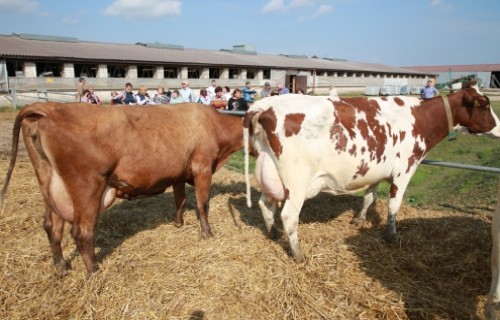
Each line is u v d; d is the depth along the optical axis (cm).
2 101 2036
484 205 570
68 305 309
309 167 362
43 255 377
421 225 464
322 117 356
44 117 306
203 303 307
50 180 326
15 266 357
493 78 6700
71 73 2527
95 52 2834
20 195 542
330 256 386
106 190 352
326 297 324
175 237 420
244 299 314
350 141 366
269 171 376
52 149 307
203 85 3247
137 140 354
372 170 388
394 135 394
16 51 2330
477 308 317
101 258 372
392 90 4256
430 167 948
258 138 382
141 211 500
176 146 385
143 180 369
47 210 338
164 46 3966
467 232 436
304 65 4422
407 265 380
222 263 359
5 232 423
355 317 304
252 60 4000
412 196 710
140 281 331
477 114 430
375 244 413
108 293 315
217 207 516
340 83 4775
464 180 807
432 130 425
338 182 385
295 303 313
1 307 304
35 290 326
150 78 2916
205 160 418
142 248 393
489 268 371
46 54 2416
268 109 362
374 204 534
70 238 416
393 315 306
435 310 312
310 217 491
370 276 357
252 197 568
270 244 405
